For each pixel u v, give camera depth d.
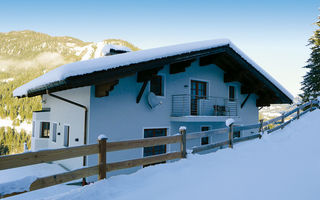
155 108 9.34
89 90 7.60
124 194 3.63
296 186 3.70
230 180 4.09
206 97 11.50
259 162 5.31
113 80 6.88
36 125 12.15
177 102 10.15
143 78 8.41
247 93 13.18
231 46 10.09
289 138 8.43
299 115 12.73
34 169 8.88
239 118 11.84
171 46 8.52
